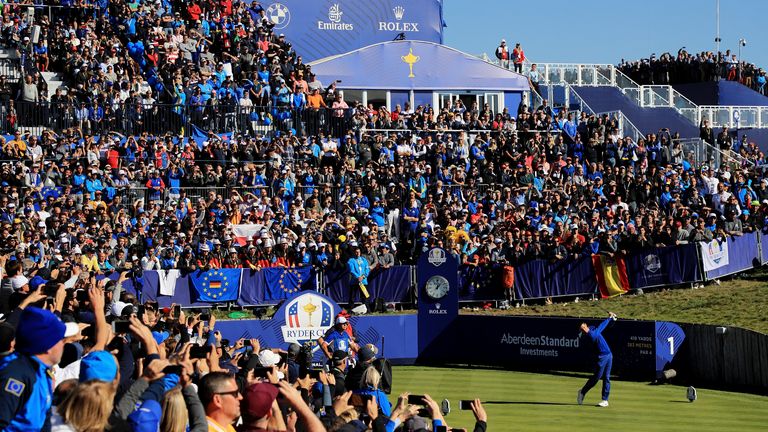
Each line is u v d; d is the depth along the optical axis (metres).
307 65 46.62
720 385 26.42
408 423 10.03
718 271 36.25
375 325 30.84
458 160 40.19
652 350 27.52
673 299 34.53
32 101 38.47
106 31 43.31
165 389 8.26
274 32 51.91
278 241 34.38
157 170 35.81
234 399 7.88
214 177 36.53
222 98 41.47
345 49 53.03
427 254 31.19
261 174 37.41
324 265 33.91
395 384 27.17
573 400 24.62
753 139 53.50
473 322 31.06
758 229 38.25
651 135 42.84
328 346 22.25
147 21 43.03
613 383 27.23
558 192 38.09
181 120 39.78
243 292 33.34
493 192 38.09
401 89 49.41
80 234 30.73
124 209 33.84
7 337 8.21
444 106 47.72
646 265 35.53
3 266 19.25
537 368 29.80
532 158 40.69
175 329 16.58
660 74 59.88
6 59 41.28
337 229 34.84
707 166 42.75
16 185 33.56
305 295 29.61
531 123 43.66
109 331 10.05
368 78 48.97
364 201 36.91
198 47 43.78
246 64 43.81
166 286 32.28
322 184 37.56
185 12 45.97
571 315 33.41
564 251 35.38
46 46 42.16
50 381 8.02
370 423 10.32
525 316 30.25
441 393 25.72
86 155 35.69
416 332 31.38
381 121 42.38
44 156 35.66
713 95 57.84
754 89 59.75
